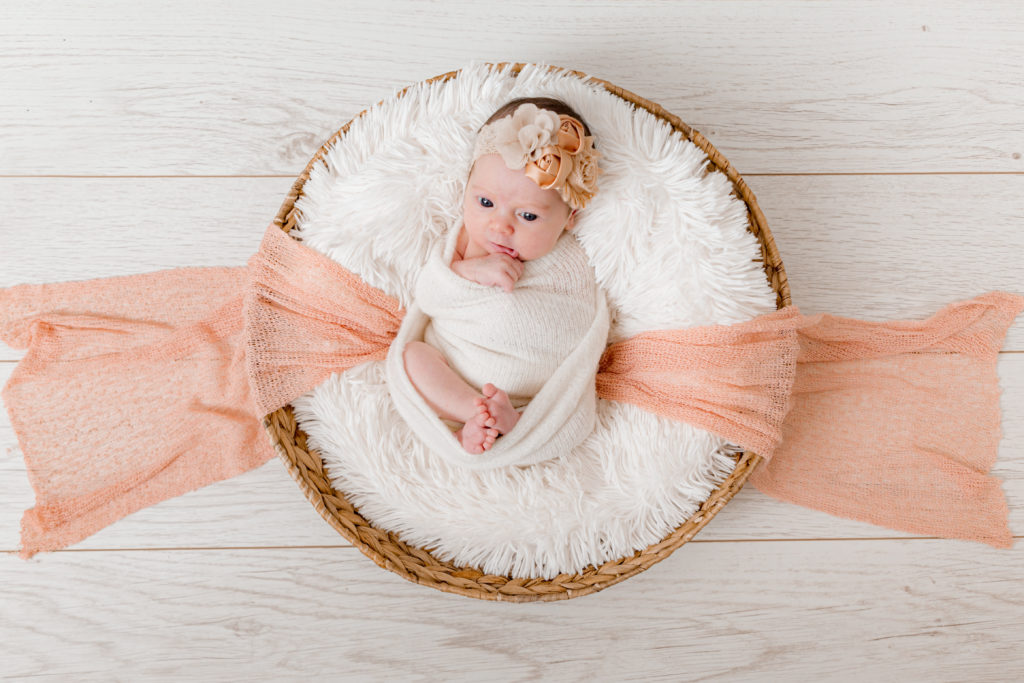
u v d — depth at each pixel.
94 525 1.21
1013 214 1.34
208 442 1.24
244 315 1.12
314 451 1.14
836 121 1.35
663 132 1.14
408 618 1.24
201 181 1.30
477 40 1.34
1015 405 1.31
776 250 1.16
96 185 1.29
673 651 1.25
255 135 1.31
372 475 1.12
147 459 1.24
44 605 1.21
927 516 1.27
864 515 1.26
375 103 1.22
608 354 1.21
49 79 1.30
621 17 1.35
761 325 1.12
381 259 1.15
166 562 1.22
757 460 1.12
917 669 1.26
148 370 1.25
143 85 1.31
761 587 1.26
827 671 1.26
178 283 1.28
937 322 1.31
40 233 1.28
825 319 1.30
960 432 1.30
